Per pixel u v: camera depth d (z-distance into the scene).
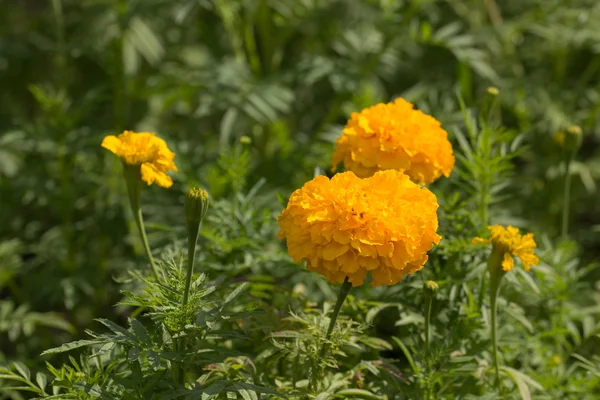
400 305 3.55
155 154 3.30
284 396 2.86
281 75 5.93
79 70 7.08
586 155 6.75
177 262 3.50
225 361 3.13
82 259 5.86
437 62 6.92
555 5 6.10
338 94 6.06
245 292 3.46
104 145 3.26
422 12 7.04
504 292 3.96
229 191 4.59
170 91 6.24
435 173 3.50
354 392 3.06
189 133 7.04
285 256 3.79
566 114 6.12
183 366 2.92
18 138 5.36
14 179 5.75
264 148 6.08
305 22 6.62
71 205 5.67
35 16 7.46
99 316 5.76
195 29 7.14
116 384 2.99
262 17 6.08
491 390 3.54
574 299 4.85
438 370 3.31
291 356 3.17
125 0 6.04
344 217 2.78
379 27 6.14
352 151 3.45
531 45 6.66
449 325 3.54
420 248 2.87
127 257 5.93
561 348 4.23
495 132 4.08
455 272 3.63
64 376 3.02
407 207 2.87
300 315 3.40
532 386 3.69
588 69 6.45
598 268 5.76
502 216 4.69
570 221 6.36
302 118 7.27
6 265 5.12
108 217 5.70
